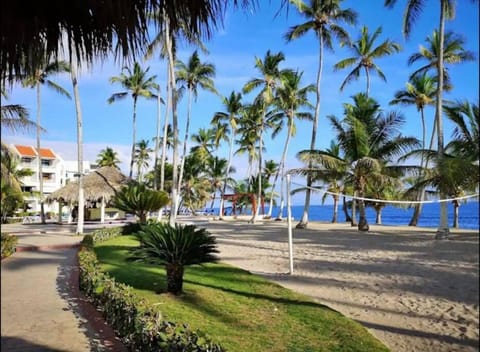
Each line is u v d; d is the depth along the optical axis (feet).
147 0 9.24
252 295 28.30
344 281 33.81
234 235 77.36
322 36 99.91
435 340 19.71
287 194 39.55
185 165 190.90
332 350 18.22
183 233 27.84
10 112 56.13
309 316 23.32
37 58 9.32
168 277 28.32
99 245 55.26
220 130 156.66
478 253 48.42
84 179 101.81
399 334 20.72
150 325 14.78
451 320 22.76
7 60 8.84
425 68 104.47
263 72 123.03
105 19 9.07
